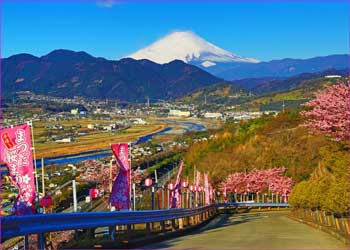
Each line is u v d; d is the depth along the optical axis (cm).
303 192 3612
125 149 1869
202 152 8819
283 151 7612
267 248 1402
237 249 1377
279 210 6481
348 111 1958
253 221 3603
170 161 10256
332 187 2281
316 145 7044
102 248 1412
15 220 969
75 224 1213
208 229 2584
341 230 2041
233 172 7625
